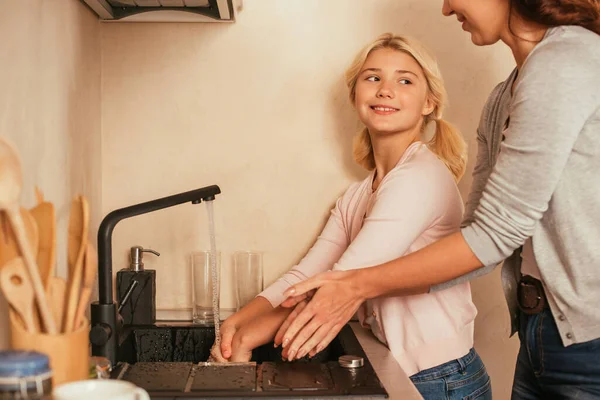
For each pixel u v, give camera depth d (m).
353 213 1.75
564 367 1.23
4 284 0.80
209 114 1.88
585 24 1.15
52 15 1.40
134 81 1.87
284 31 1.88
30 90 1.25
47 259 0.87
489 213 1.17
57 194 1.43
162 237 1.90
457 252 1.21
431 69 1.66
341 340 1.52
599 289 1.15
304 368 1.24
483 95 1.91
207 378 1.16
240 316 1.62
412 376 1.51
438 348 1.50
